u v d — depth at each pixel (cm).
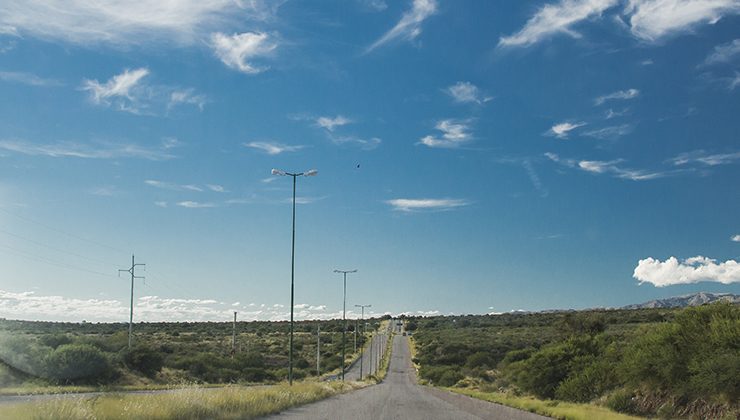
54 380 5534
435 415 3175
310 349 15925
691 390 3178
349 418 2838
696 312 3406
